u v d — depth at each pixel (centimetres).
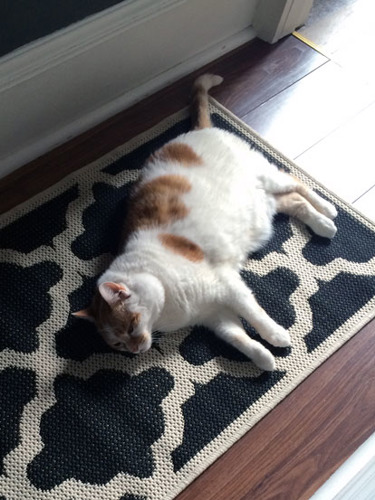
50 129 181
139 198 148
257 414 137
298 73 199
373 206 170
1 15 142
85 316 136
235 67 201
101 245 163
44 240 163
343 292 155
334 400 141
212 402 139
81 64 169
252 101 193
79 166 179
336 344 147
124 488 129
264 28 204
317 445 135
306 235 164
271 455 134
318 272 158
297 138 184
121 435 135
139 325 132
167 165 151
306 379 143
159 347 147
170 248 137
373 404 140
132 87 192
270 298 153
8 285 155
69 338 148
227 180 151
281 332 142
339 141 183
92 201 171
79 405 139
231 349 146
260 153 173
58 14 153
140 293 131
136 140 183
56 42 158
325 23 212
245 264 158
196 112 178
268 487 130
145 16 171
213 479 131
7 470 130
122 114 191
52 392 140
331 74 199
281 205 162
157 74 196
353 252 161
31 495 128
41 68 159
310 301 153
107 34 167
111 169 177
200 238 141
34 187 175
